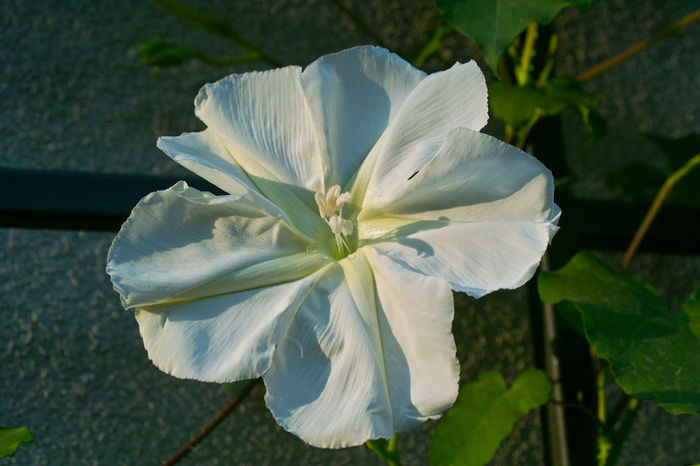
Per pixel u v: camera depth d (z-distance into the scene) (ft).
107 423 1.67
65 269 1.73
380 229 1.30
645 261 1.94
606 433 1.56
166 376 1.71
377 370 1.18
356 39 1.92
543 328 1.63
